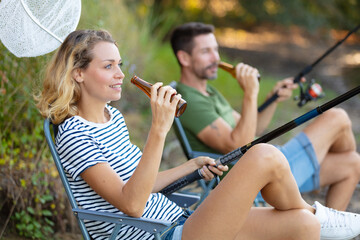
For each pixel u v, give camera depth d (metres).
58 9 2.31
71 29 2.39
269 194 2.05
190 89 3.25
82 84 2.16
